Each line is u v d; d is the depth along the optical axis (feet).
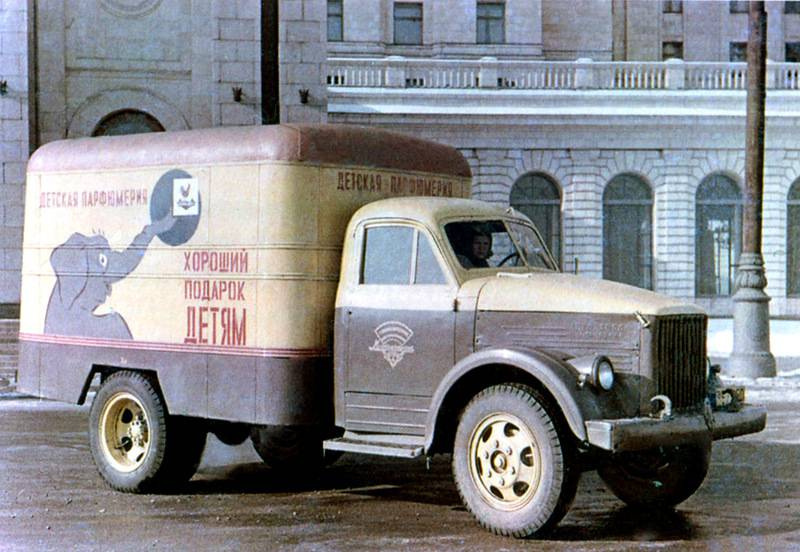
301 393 30.09
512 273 29.48
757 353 69.31
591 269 154.40
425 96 150.20
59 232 35.29
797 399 59.62
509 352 26.27
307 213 30.22
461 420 27.12
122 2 92.07
